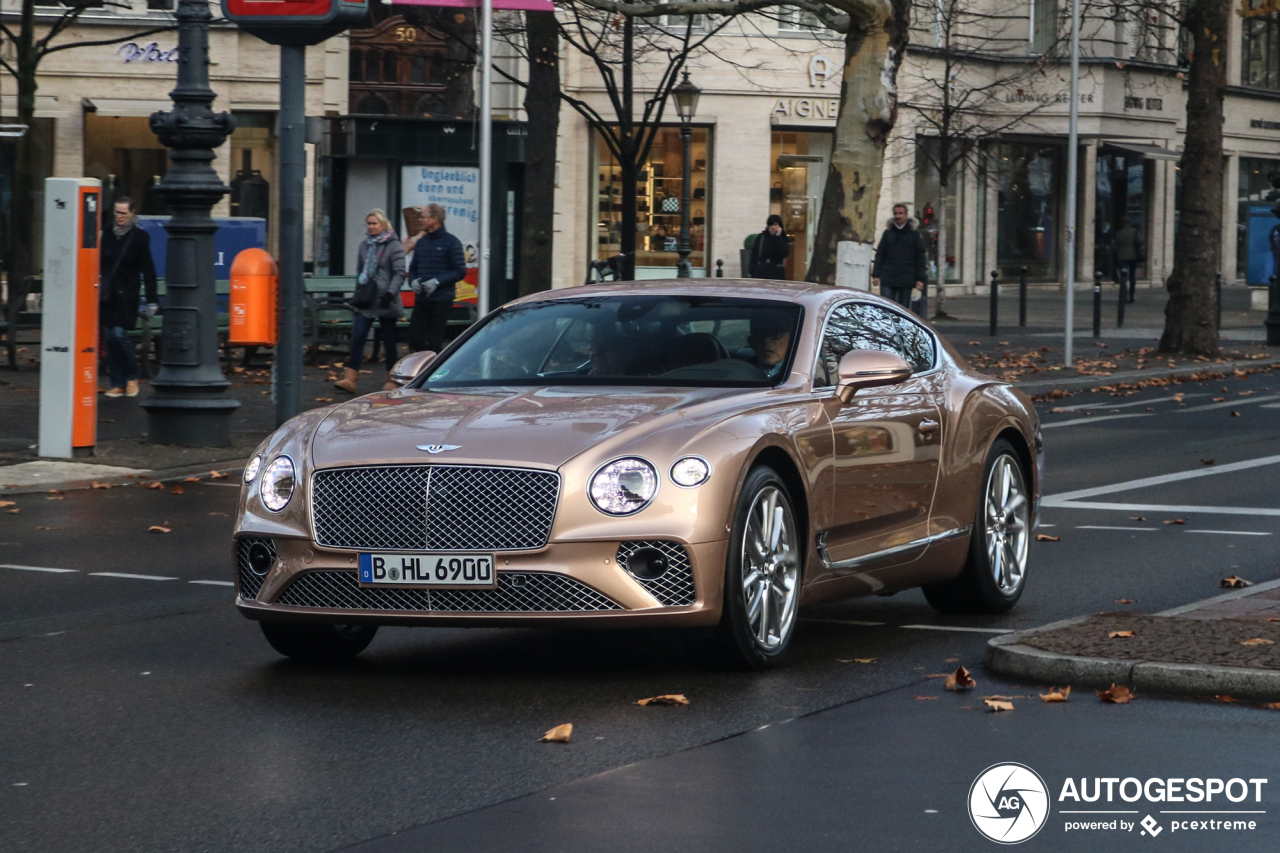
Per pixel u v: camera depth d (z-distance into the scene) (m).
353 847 4.92
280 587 7.13
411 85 35.44
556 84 25.06
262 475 7.33
